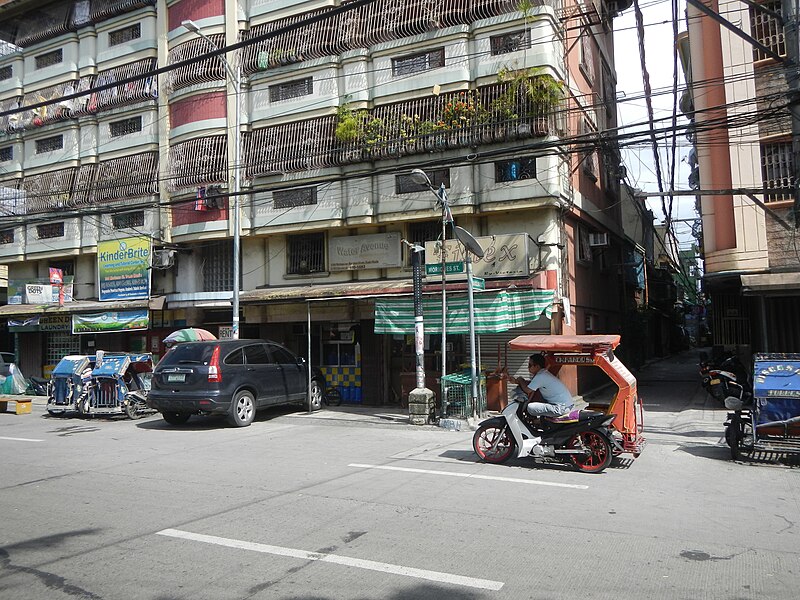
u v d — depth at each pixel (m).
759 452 8.90
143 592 4.18
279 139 17.11
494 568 4.54
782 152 13.01
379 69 16.19
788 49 9.98
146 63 20.14
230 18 18.09
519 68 14.62
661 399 16.08
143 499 6.63
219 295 17.56
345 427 12.38
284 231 16.91
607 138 11.13
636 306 26.22
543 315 14.36
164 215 19.05
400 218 15.48
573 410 8.01
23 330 22.19
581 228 17.50
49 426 12.98
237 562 4.71
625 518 5.82
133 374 14.28
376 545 5.07
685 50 16.97
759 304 14.21
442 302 13.10
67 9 22.03
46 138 22.19
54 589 4.25
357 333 16.94
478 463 8.48
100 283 19.91
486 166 14.79
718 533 5.36
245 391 12.53
